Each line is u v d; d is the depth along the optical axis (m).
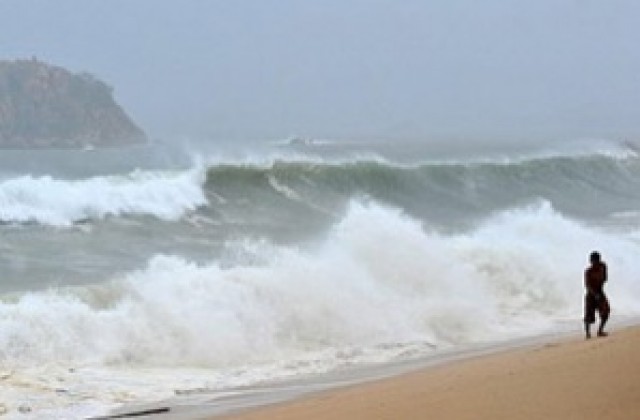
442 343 33.72
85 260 40.69
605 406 16.72
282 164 64.88
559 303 40.53
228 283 33.50
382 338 34.06
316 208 60.91
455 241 42.56
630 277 44.31
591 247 46.84
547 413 16.77
